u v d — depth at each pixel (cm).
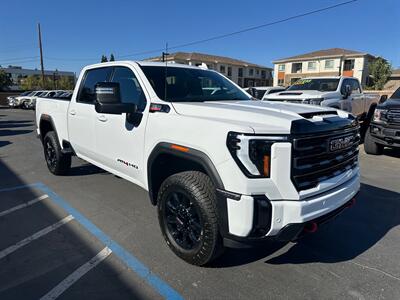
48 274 283
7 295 255
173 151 287
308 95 849
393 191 512
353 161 316
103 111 323
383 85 4331
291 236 246
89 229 369
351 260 312
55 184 531
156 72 365
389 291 266
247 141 234
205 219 263
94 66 446
